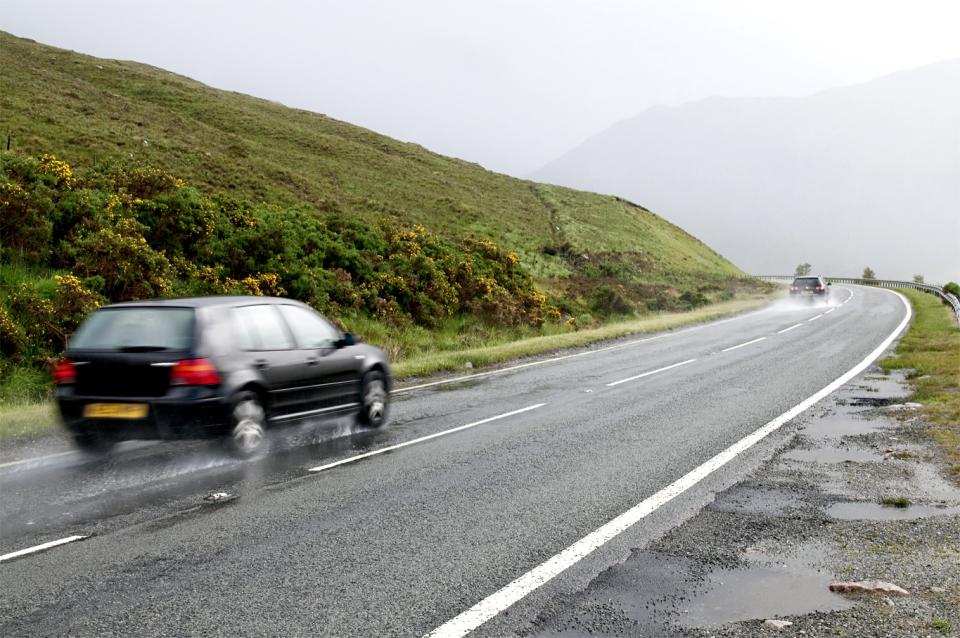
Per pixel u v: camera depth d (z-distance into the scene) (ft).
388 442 28.55
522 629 12.65
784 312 116.47
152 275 51.49
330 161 176.14
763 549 16.80
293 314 28.50
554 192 249.34
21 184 55.77
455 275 86.63
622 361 57.88
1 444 26.91
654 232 241.55
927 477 22.99
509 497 20.98
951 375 43.62
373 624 12.76
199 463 24.53
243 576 14.88
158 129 136.67
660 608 13.56
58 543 16.76
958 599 13.79
